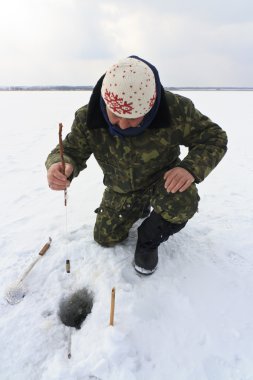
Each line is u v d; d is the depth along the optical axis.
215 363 1.45
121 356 1.42
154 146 1.65
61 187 1.67
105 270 1.86
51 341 1.55
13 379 1.41
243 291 1.81
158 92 1.43
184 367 1.42
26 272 1.88
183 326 1.59
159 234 1.78
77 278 1.87
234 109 12.48
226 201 2.96
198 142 1.70
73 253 2.02
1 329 1.58
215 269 1.95
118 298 1.67
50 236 2.27
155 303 1.69
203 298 1.75
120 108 1.33
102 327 1.54
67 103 15.82
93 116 1.58
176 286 1.80
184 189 1.58
